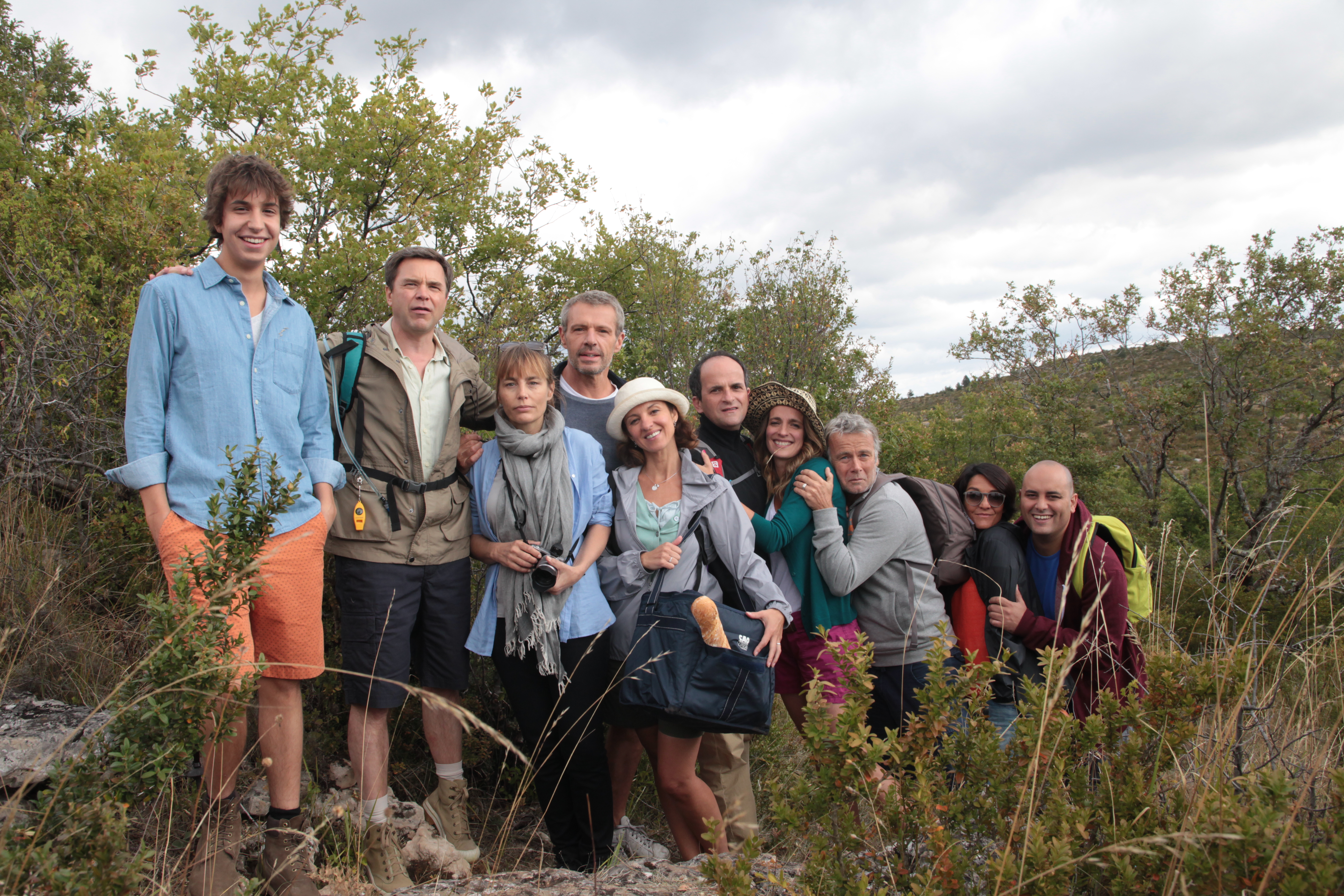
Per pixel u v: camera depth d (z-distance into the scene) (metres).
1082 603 3.14
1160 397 11.91
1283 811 1.70
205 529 2.21
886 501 3.27
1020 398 12.87
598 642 3.17
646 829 3.80
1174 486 12.29
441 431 3.20
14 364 3.77
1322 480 10.81
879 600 3.28
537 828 3.47
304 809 3.02
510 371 3.15
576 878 2.53
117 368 3.85
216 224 2.60
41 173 4.47
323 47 5.48
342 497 3.04
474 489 3.31
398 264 3.15
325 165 5.03
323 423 2.80
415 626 3.26
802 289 8.99
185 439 2.47
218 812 2.30
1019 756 2.04
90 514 3.78
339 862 2.69
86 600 3.49
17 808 1.73
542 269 6.40
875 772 1.95
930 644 3.22
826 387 8.58
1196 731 2.04
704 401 3.78
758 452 3.64
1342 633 2.21
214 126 5.37
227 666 1.85
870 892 1.89
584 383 3.75
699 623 2.77
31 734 2.63
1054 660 2.10
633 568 3.16
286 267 4.50
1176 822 1.84
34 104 5.91
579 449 3.31
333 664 3.60
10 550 3.32
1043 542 3.35
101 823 1.64
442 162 5.30
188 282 2.53
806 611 3.33
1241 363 11.71
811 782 2.08
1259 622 2.41
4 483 3.61
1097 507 11.39
